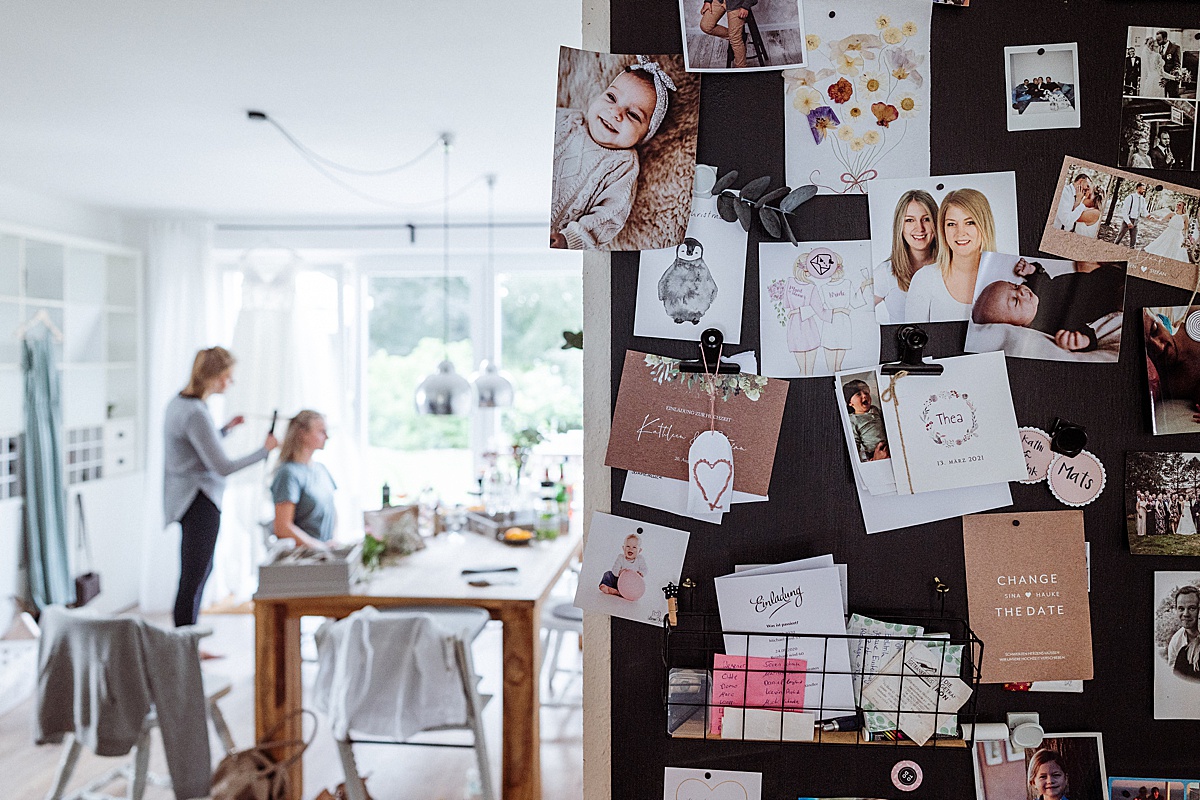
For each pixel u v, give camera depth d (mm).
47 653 2596
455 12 2297
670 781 1215
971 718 1182
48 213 4875
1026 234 1163
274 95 3000
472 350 5742
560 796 3076
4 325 4434
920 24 1160
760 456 1182
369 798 2580
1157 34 1151
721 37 1156
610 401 1206
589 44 1196
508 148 3725
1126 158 1154
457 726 2553
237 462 4109
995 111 1160
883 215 1165
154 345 5438
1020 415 1178
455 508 4348
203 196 4836
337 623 2617
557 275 5691
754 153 1176
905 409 1165
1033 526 1179
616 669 1220
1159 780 1176
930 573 1185
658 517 1202
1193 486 1165
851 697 1168
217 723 2854
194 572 4152
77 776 3211
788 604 1170
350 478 5742
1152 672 1178
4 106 3125
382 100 3059
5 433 4398
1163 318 1158
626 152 1165
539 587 2949
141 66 2711
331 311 5859
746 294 1182
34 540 4426
